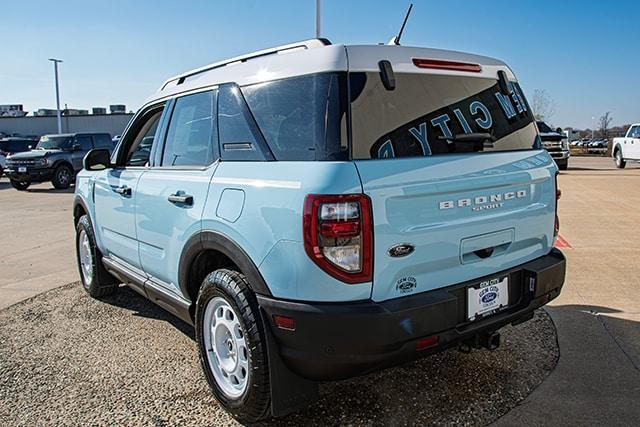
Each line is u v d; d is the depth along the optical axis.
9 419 2.89
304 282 2.27
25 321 4.42
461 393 3.03
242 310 2.54
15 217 10.51
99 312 4.62
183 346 3.85
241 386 2.76
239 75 2.94
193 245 2.96
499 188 2.73
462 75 2.83
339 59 2.42
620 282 5.00
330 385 3.14
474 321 2.63
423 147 2.53
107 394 3.15
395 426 2.73
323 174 2.25
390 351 2.27
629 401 2.91
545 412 2.81
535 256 3.04
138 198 3.65
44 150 16.83
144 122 3.99
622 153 20.59
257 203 2.48
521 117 3.13
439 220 2.46
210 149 3.04
